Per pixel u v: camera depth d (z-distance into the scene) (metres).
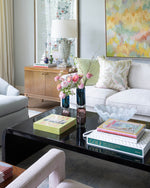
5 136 1.87
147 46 3.56
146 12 3.47
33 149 2.21
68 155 2.21
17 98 2.64
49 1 4.25
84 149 1.52
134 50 3.67
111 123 1.67
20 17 4.68
